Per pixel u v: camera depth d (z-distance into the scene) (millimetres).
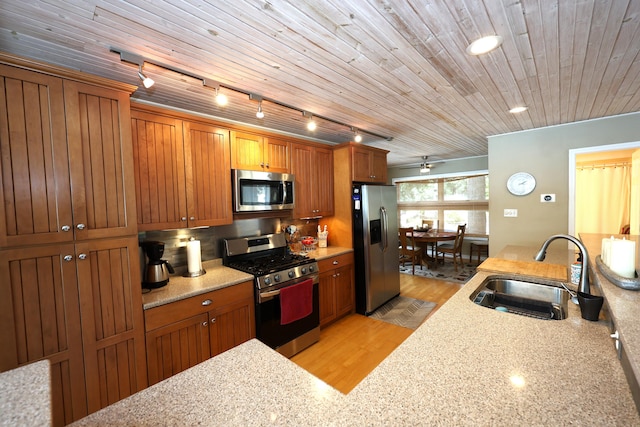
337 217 3580
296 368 930
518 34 1470
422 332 1106
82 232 1516
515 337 1054
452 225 6316
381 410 705
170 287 2039
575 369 845
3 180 1312
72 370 1504
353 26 1387
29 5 1178
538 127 3385
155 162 2010
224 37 1466
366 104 2506
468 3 1231
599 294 1402
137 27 1365
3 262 1322
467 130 3482
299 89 2160
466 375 832
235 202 2480
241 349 1056
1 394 670
